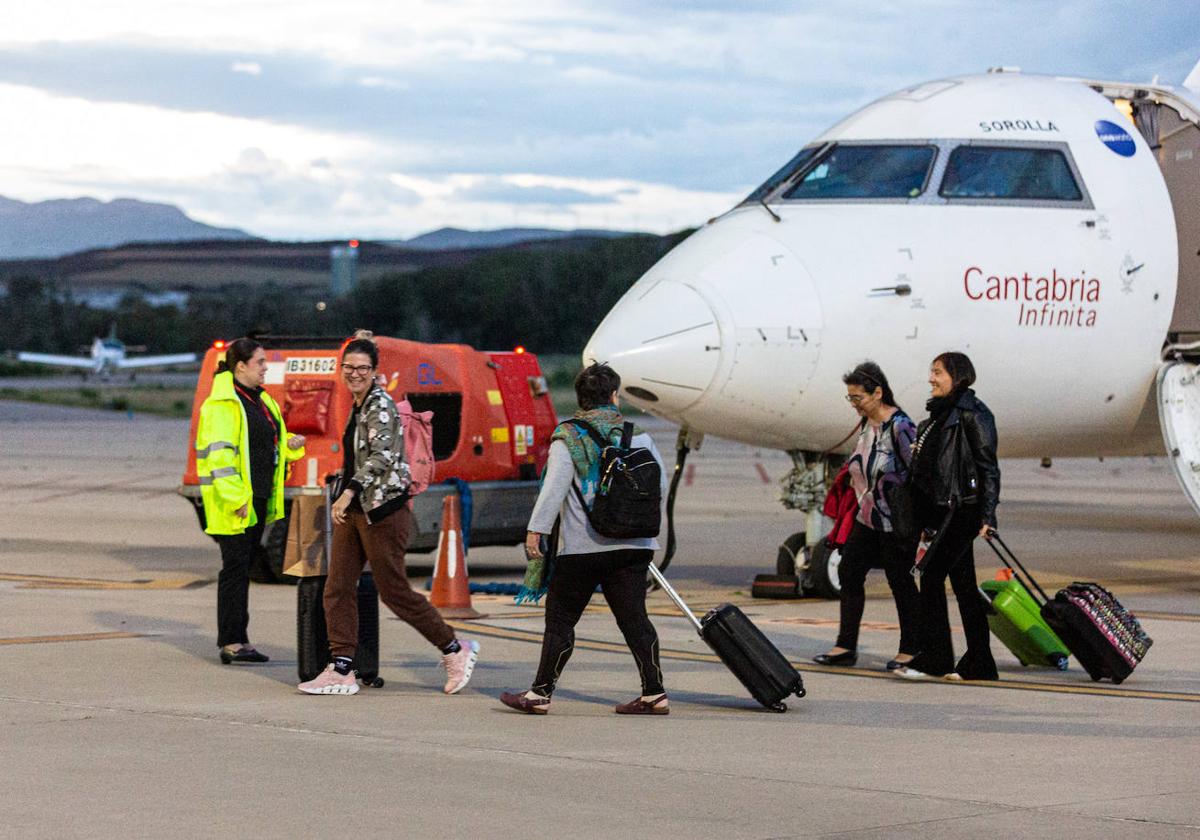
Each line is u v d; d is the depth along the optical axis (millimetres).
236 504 10766
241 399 11102
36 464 39250
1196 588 16406
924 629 10680
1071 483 36469
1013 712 9328
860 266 14414
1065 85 16328
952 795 7051
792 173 15398
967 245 14766
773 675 9156
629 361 13695
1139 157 15891
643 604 9180
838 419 14523
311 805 6738
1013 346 14938
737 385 13969
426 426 9977
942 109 15469
